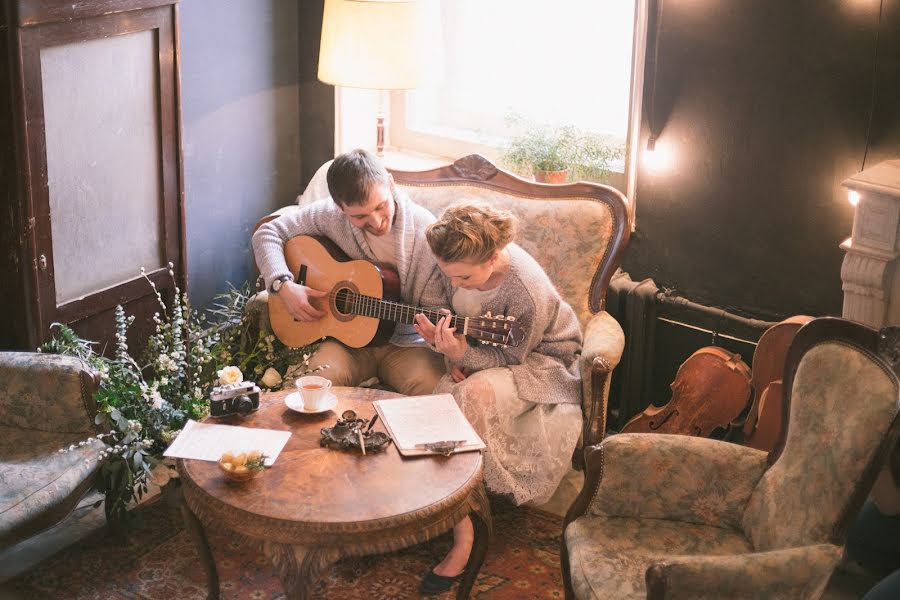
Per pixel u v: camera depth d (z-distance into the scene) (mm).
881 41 3012
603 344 3008
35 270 2920
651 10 3422
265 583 2771
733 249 3482
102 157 3109
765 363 3223
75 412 2742
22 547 2887
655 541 2334
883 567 2645
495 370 3004
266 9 4023
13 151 2807
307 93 4293
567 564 2402
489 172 3447
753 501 2371
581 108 4098
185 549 2908
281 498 2273
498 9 4172
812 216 3291
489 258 2785
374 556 2895
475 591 2766
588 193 3318
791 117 3244
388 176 3133
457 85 4371
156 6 3146
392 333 3230
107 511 2854
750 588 1929
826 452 2158
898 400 2041
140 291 3355
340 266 3199
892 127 3066
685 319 3602
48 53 2850
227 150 4004
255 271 4297
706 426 3354
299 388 2645
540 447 2967
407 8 3480
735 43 3285
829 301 3332
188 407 2939
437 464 2443
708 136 3428
